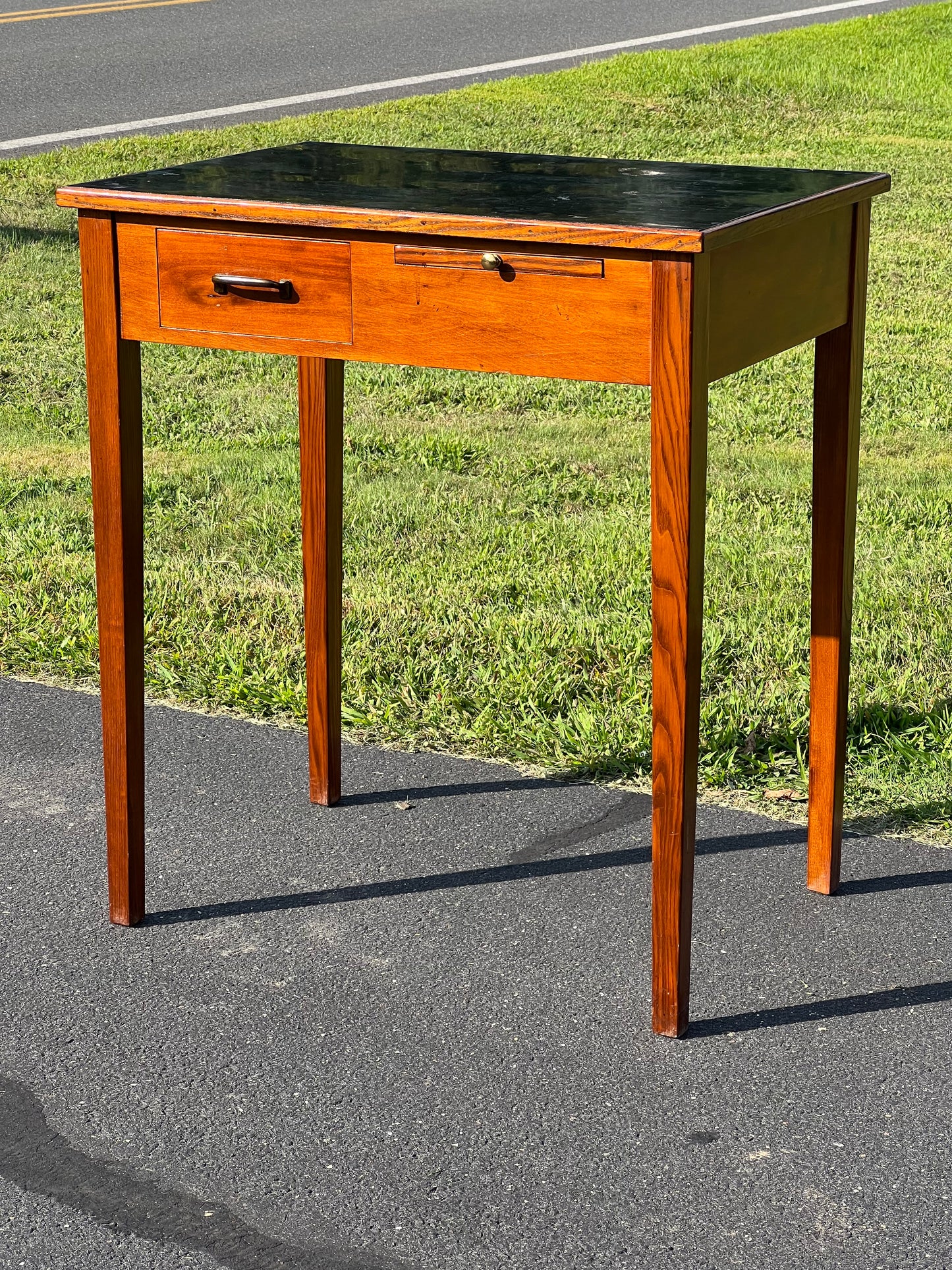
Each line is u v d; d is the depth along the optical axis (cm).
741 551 431
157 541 449
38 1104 228
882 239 831
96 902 281
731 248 220
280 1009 250
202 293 244
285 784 323
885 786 316
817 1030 244
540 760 331
